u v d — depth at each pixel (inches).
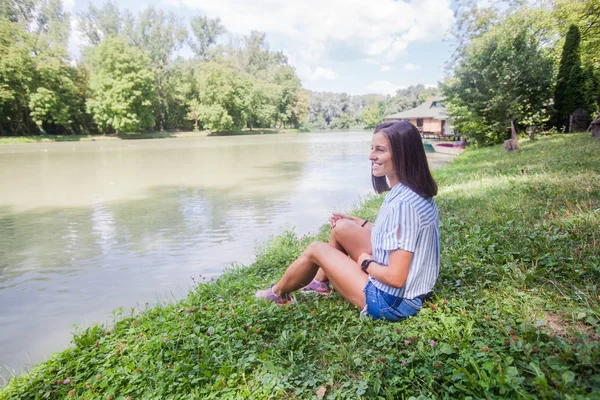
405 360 80.7
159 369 95.0
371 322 96.7
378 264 91.2
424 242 88.3
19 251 257.1
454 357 80.0
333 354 90.1
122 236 289.1
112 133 2054.6
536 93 699.4
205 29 2748.5
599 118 469.4
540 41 869.8
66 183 541.0
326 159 869.2
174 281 204.7
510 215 185.2
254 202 405.4
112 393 90.0
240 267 215.6
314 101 4269.2
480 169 408.2
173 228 309.0
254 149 1198.9
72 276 214.1
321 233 248.8
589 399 57.9
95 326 128.8
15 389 100.7
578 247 127.3
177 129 2485.2
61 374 104.0
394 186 91.8
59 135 1797.5
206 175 613.6
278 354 93.4
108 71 1881.2
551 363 68.6
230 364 92.0
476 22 855.1
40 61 1627.7
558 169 296.0
